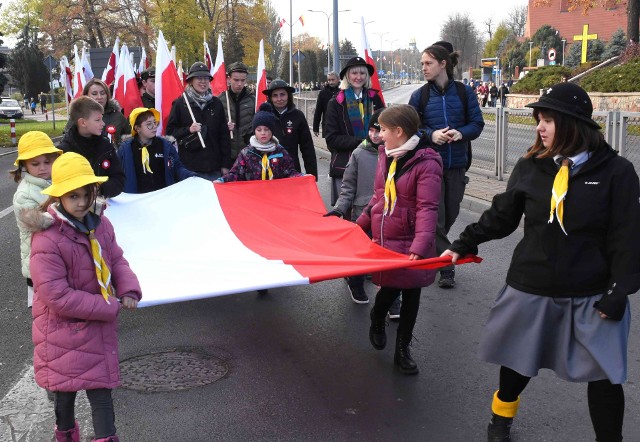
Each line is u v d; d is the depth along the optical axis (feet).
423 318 18.88
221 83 33.60
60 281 10.02
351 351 16.55
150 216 17.84
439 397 13.98
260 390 14.37
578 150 10.09
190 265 14.19
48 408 13.65
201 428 12.73
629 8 103.60
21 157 13.55
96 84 24.70
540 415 13.15
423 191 13.78
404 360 15.15
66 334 10.19
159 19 150.71
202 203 18.76
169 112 27.58
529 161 10.89
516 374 11.21
